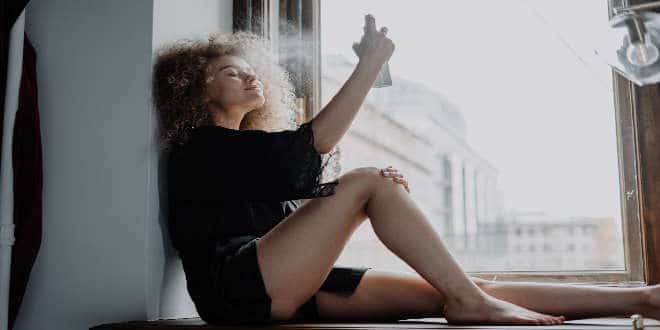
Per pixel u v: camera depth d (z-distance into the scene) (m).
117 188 1.72
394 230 1.46
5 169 1.62
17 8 1.62
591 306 1.44
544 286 1.49
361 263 2.17
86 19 1.81
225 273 1.46
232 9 2.22
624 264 1.99
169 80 1.76
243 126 2.00
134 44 1.77
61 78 1.80
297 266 1.42
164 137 1.78
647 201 1.92
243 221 1.60
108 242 1.71
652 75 1.26
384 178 1.50
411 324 1.42
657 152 1.92
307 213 1.46
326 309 1.59
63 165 1.76
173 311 1.81
